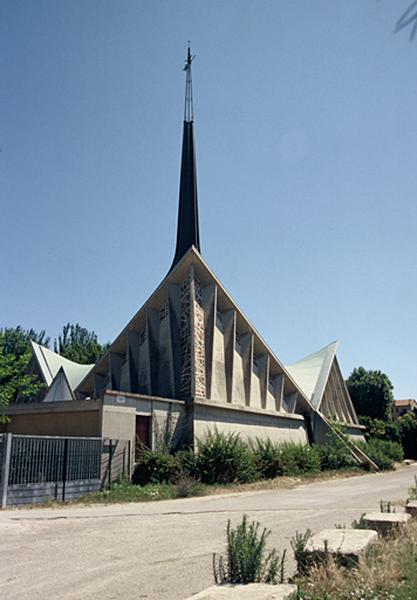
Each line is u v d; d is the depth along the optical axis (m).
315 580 5.56
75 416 20.66
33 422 21.75
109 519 12.14
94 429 19.95
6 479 14.77
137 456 21.55
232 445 23.28
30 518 12.24
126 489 18.05
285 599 4.92
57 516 12.58
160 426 23.14
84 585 6.71
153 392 29.31
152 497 17.19
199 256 29.66
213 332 29.81
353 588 5.22
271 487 21.98
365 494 18.41
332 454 34.72
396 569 5.75
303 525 10.94
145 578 6.99
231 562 5.91
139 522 11.68
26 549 8.91
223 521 11.77
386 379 69.06
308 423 40.28
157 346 30.52
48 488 16.03
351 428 50.28
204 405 26.41
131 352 31.38
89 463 18.02
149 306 31.05
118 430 20.27
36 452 15.96
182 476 19.86
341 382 51.03
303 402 40.00
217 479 21.84
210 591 5.17
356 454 37.53
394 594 5.08
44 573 7.36
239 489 20.62
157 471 20.16
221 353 30.83
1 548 9.01
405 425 60.69
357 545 6.31
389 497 17.05
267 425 33.53
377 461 37.16
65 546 9.12
